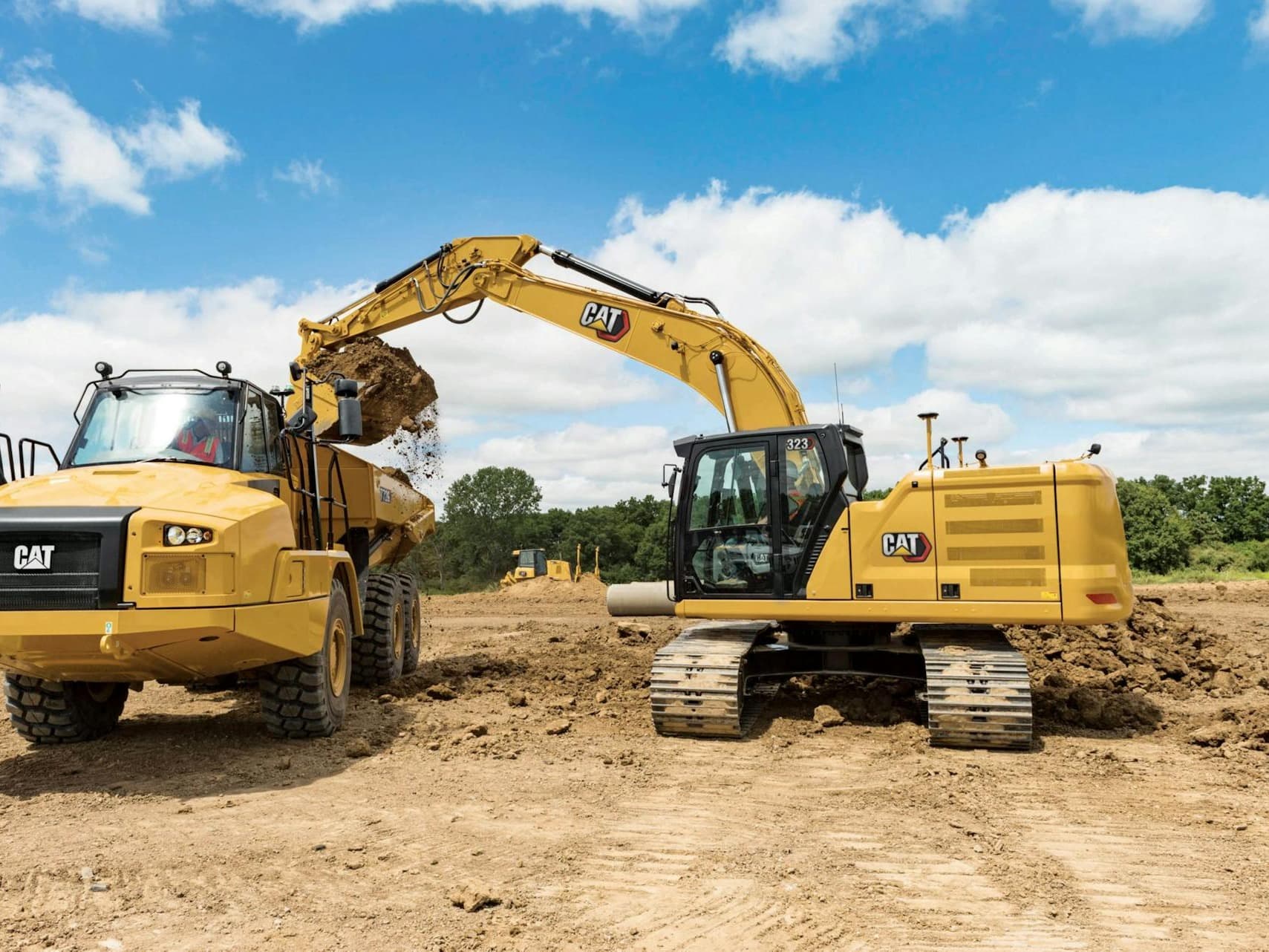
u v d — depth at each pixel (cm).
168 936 385
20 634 591
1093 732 776
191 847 499
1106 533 721
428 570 10969
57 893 432
